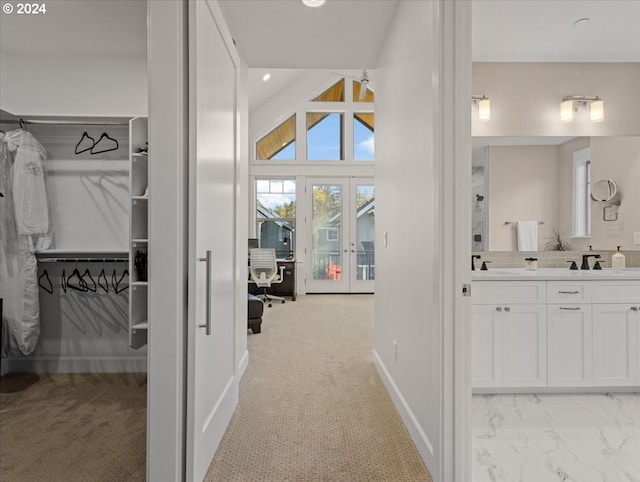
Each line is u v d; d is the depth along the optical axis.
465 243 1.61
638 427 2.23
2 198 2.75
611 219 3.32
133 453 1.90
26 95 3.03
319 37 2.81
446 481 1.59
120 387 2.78
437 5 1.62
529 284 2.65
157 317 1.49
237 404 2.44
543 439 2.10
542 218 3.30
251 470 1.75
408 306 2.14
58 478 1.70
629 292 2.68
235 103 2.34
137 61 3.07
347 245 7.46
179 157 1.50
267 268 6.46
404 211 2.23
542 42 2.97
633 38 2.91
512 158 3.30
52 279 3.10
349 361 3.34
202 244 1.64
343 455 1.88
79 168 3.06
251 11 2.49
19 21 2.55
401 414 2.26
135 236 2.55
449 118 1.61
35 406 2.45
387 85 2.74
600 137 3.30
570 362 2.67
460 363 1.60
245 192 3.11
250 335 4.26
